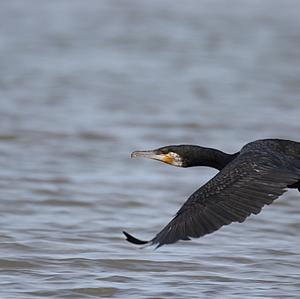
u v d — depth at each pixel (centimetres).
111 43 3619
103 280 1067
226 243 1241
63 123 2127
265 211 1422
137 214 1415
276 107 2420
